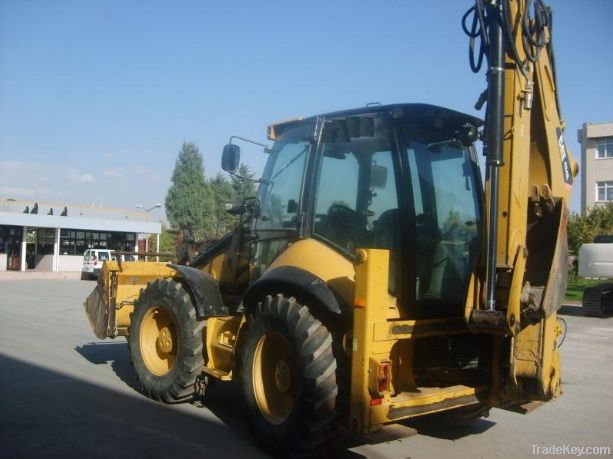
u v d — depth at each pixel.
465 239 5.38
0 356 8.44
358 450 5.06
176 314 6.04
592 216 28.47
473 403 4.86
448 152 5.36
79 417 5.68
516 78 4.42
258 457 4.79
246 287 6.06
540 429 5.93
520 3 4.51
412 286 4.68
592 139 46.16
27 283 27.14
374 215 4.88
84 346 9.60
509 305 4.25
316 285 4.64
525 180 4.48
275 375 5.05
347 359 4.58
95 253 32.16
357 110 5.09
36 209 40.06
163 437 5.20
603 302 16.62
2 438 5.00
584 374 8.80
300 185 5.43
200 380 6.09
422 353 4.88
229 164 5.83
